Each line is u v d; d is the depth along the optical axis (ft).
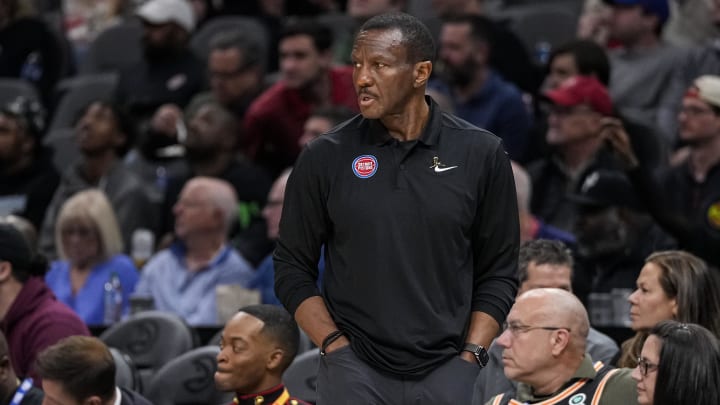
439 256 38.42
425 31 38.52
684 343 46.32
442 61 95.45
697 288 53.83
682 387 45.91
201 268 83.25
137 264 89.76
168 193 96.68
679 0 114.01
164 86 113.50
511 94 94.58
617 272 71.61
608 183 71.67
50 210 98.58
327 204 38.99
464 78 94.58
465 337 38.88
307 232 39.52
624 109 98.89
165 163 105.70
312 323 38.88
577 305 51.11
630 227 71.41
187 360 66.64
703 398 45.88
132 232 94.94
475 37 94.27
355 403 37.63
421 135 39.01
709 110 77.87
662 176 80.53
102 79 123.13
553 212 82.69
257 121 99.25
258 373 58.08
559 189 82.94
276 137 99.30
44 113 122.11
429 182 38.58
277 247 40.19
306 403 59.11
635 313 54.90
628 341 56.95
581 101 81.66
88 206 85.10
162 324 70.64
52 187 102.78
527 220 74.23
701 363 46.01
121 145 100.17
